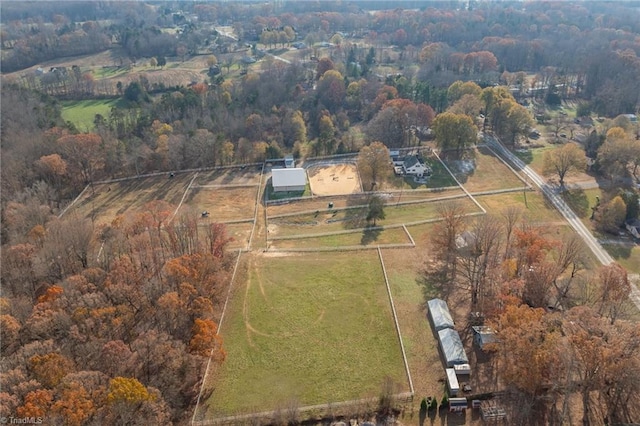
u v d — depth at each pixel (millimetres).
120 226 93500
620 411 55562
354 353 68000
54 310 61844
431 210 111312
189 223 88875
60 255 80500
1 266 78812
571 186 119312
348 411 58406
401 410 58281
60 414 45594
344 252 94750
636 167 121562
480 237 80750
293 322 74688
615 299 67438
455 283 82375
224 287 82562
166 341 58531
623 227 100562
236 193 123500
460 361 63469
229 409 59344
